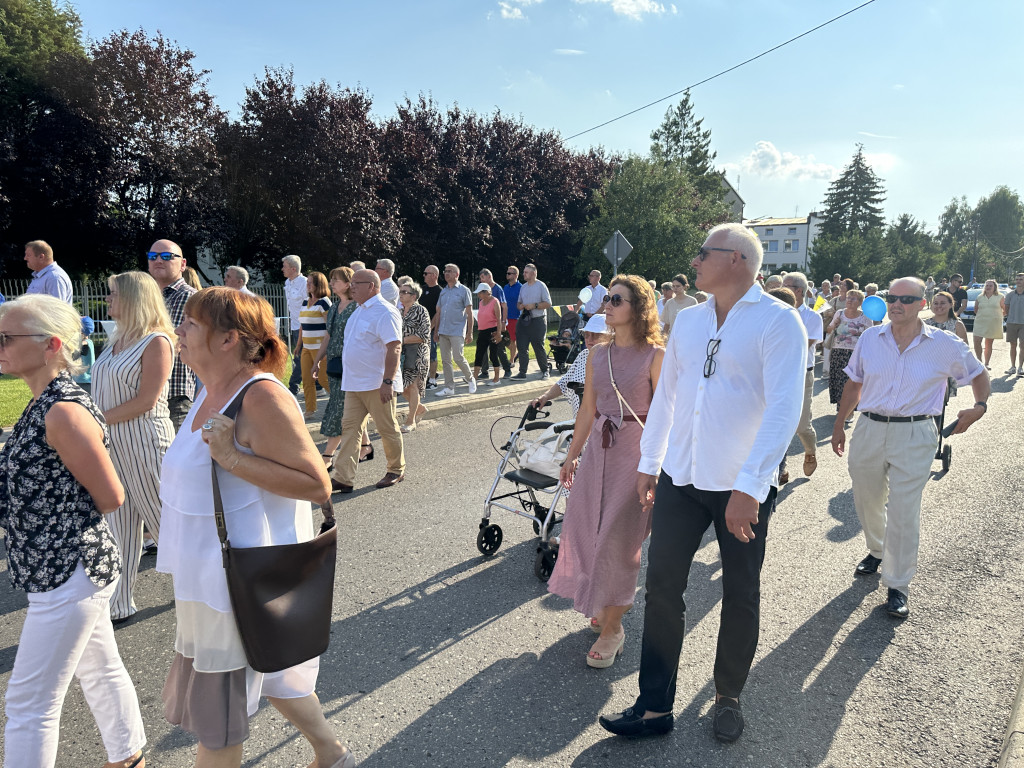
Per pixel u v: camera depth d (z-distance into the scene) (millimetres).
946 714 2984
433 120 28141
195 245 23844
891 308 3922
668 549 2756
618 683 3199
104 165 21453
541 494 5812
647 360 3303
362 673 3234
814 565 4594
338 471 5906
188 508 1960
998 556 4734
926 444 3912
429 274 10805
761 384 2607
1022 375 13320
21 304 2180
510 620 3773
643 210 32688
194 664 1970
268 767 2582
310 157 21969
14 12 22641
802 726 2891
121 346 3525
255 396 1940
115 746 2457
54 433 2109
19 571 2145
